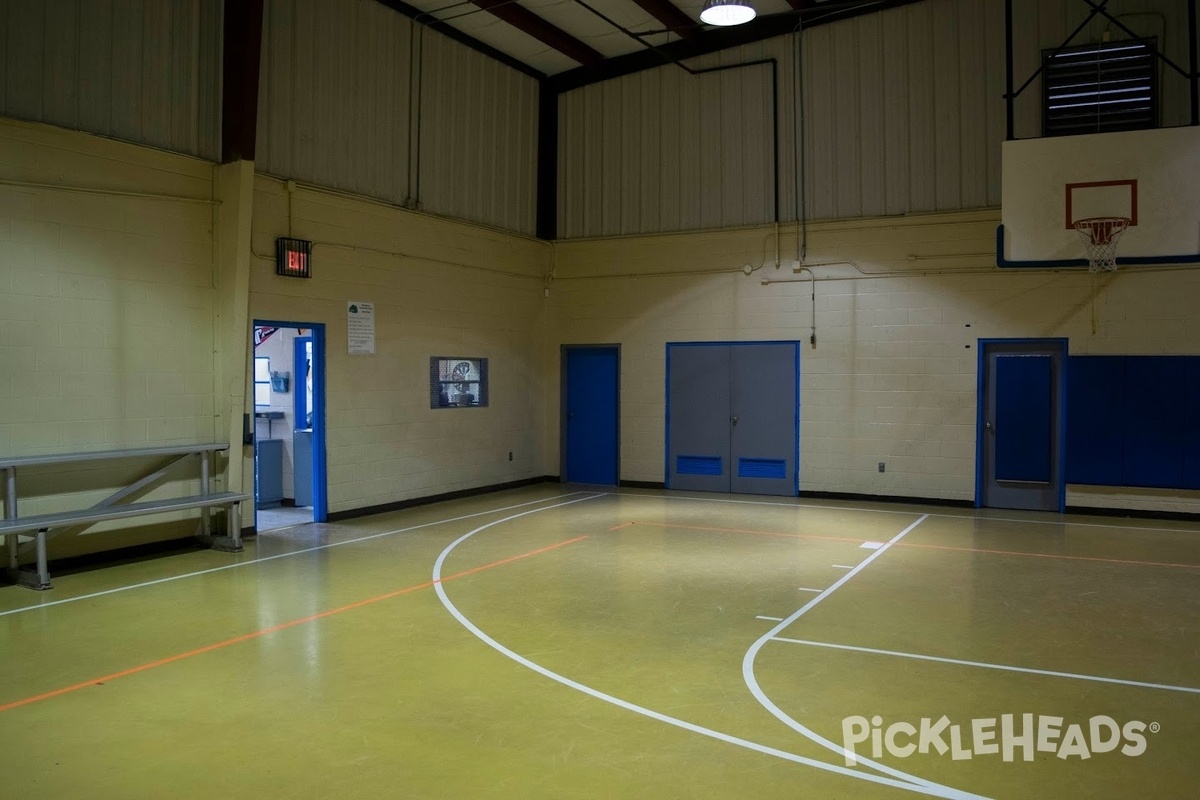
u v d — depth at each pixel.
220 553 8.82
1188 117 10.69
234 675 5.21
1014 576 7.85
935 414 12.09
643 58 13.66
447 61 12.34
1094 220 10.09
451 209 12.47
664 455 13.88
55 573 7.90
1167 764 4.00
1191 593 7.23
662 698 4.84
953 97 11.81
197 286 9.09
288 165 9.96
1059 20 11.20
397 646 5.78
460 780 3.84
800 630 6.17
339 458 10.75
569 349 14.56
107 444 8.31
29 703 4.76
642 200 13.85
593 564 8.34
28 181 7.63
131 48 8.39
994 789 3.76
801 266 12.80
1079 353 11.32
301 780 3.84
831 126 12.53
